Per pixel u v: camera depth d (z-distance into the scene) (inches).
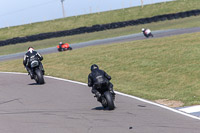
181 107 1492.4
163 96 1763.0
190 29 5477.4
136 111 1396.4
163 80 2197.3
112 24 7470.5
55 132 1106.7
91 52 3708.2
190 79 2135.8
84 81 2299.5
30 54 2208.4
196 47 3019.2
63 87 2096.5
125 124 1179.9
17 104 1648.6
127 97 1738.4
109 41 5428.2
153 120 1228.5
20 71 3085.6
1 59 4955.7
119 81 2331.4
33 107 1556.3
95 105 1557.6
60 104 1604.3
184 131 1062.4
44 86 2166.6
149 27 7126.0
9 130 1155.9
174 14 7667.3
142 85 2138.3
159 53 3026.6
